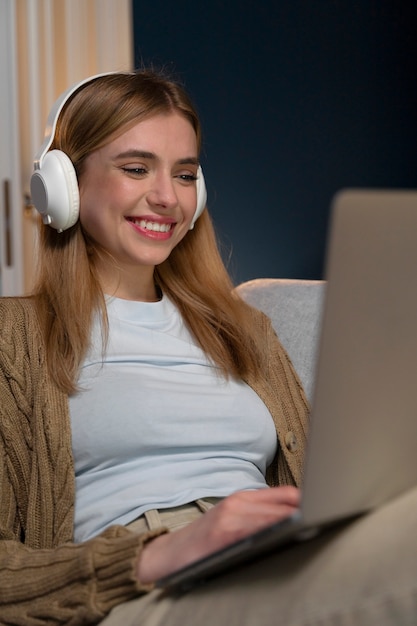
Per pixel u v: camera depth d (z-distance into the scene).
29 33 3.84
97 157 1.80
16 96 3.83
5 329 1.75
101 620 1.32
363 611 1.03
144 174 1.80
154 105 1.80
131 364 1.78
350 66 4.79
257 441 1.82
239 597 1.13
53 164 1.78
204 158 4.43
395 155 4.93
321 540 1.13
